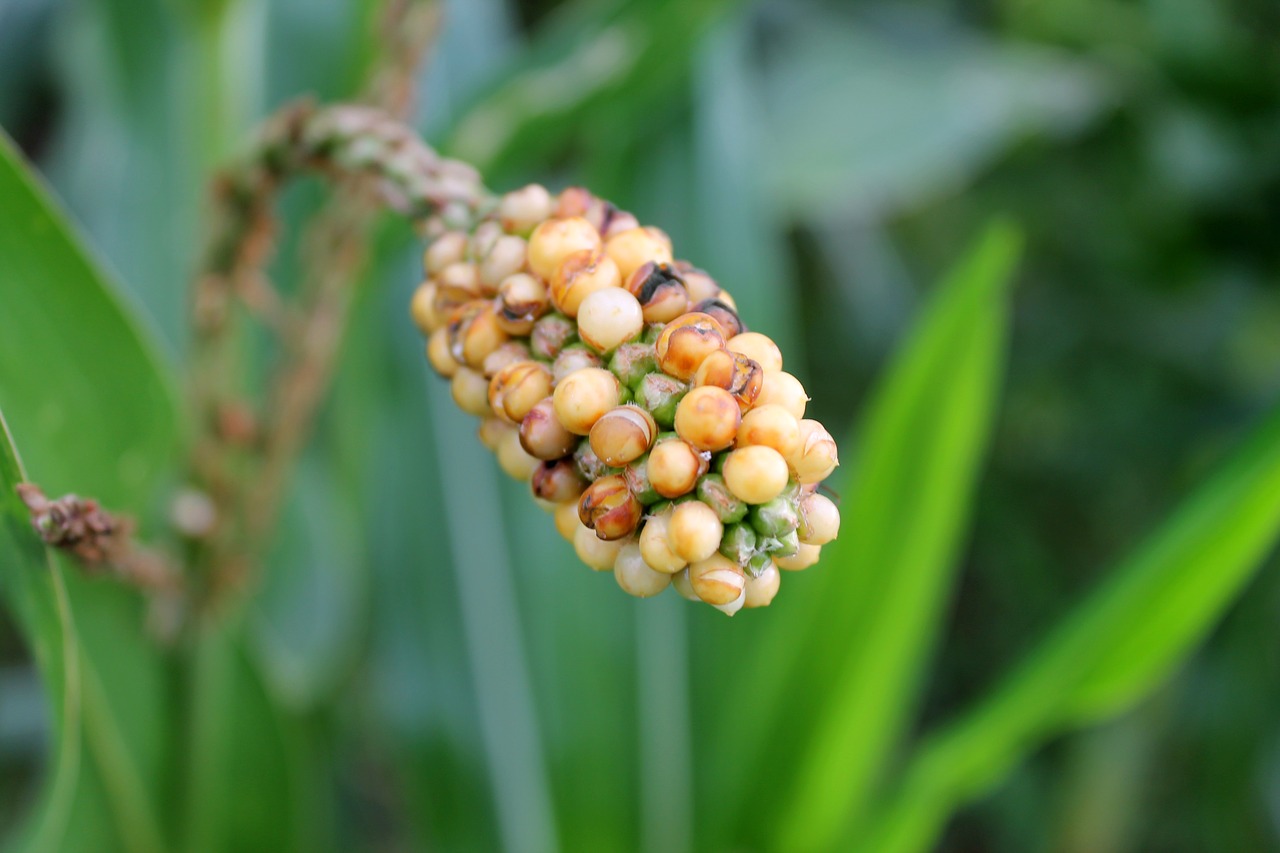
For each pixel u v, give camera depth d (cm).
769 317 48
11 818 61
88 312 31
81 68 55
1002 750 38
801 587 42
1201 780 67
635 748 47
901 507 40
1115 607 37
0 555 28
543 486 25
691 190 48
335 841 55
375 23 44
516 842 46
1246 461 35
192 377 32
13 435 31
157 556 32
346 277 33
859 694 41
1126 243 68
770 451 23
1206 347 67
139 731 34
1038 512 74
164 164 49
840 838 43
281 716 39
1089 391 70
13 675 60
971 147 64
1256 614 61
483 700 47
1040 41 69
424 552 48
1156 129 66
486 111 39
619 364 24
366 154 28
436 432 49
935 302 44
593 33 43
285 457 33
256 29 49
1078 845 66
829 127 63
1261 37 65
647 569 25
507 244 26
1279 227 63
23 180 29
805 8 67
